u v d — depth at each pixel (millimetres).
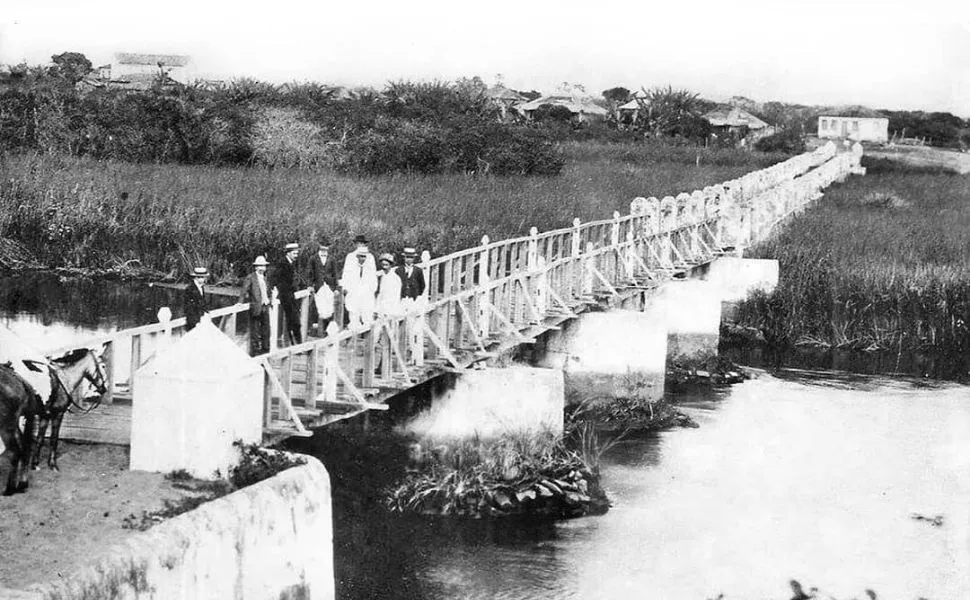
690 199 39219
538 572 17203
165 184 44562
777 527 19625
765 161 76625
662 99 100125
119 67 76812
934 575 17672
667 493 21375
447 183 51125
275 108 59406
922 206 58375
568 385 27141
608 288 28984
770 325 37438
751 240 42750
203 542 11492
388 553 17625
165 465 13281
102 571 10289
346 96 78312
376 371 19578
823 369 33875
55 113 54562
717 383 31656
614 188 53812
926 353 36094
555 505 20016
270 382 15328
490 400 20656
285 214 39281
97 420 15359
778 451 24344
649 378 27359
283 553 12773
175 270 36844
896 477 22859
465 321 22922
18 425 12383
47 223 38500
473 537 18531
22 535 11117
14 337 14000
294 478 13141
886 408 28906
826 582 17094
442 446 20609
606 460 23531
